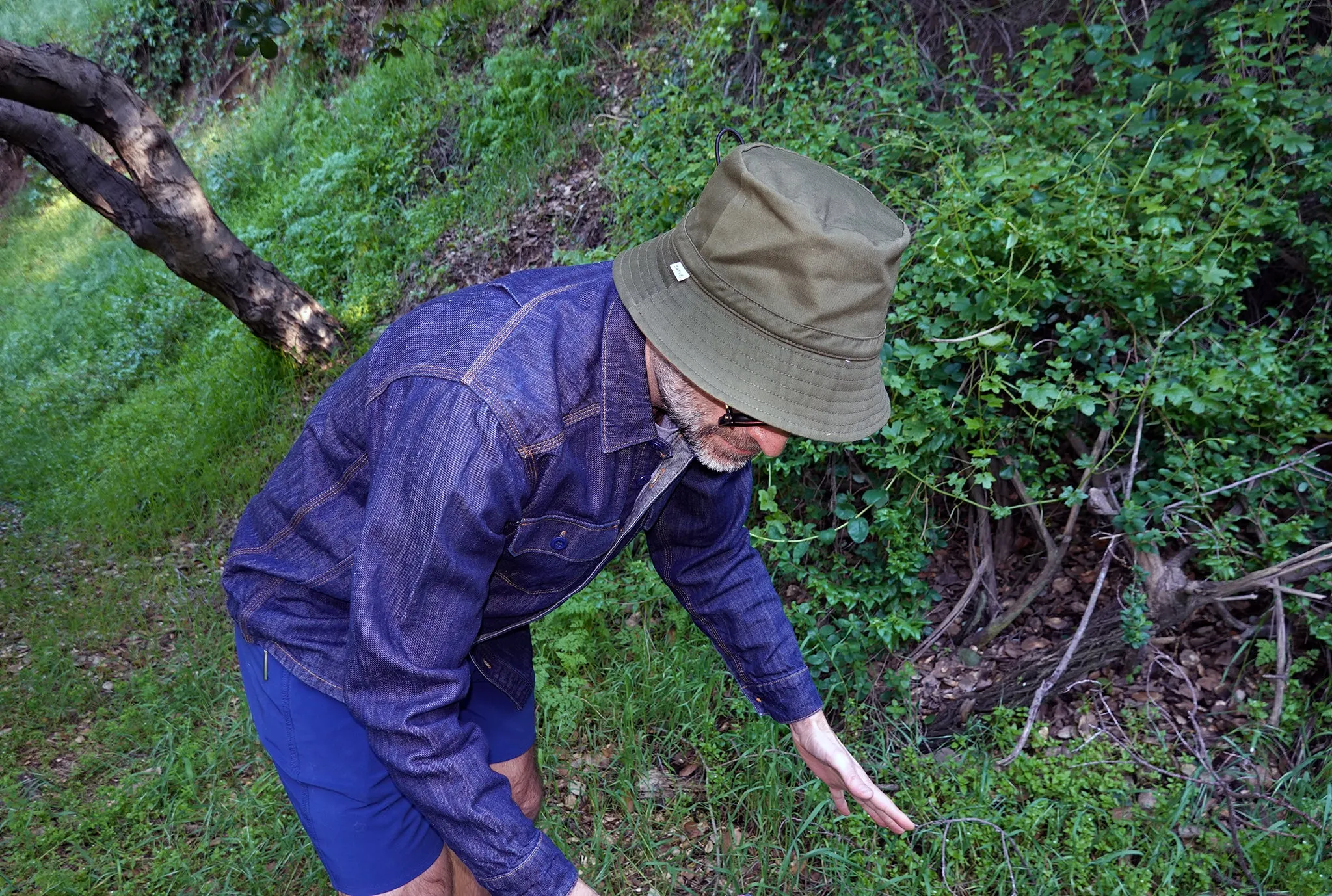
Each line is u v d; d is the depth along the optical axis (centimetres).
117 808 287
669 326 116
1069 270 264
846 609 288
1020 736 240
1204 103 307
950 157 283
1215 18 279
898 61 363
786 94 418
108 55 1138
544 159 602
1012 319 254
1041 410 273
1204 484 245
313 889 251
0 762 328
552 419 115
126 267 831
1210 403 238
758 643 168
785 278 110
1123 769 228
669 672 285
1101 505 254
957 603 281
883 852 227
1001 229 253
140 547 486
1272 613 241
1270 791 218
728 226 112
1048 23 337
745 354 113
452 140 667
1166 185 255
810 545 300
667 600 313
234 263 545
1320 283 266
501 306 122
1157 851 207
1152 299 247
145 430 587
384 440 117
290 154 827
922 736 249
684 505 160
